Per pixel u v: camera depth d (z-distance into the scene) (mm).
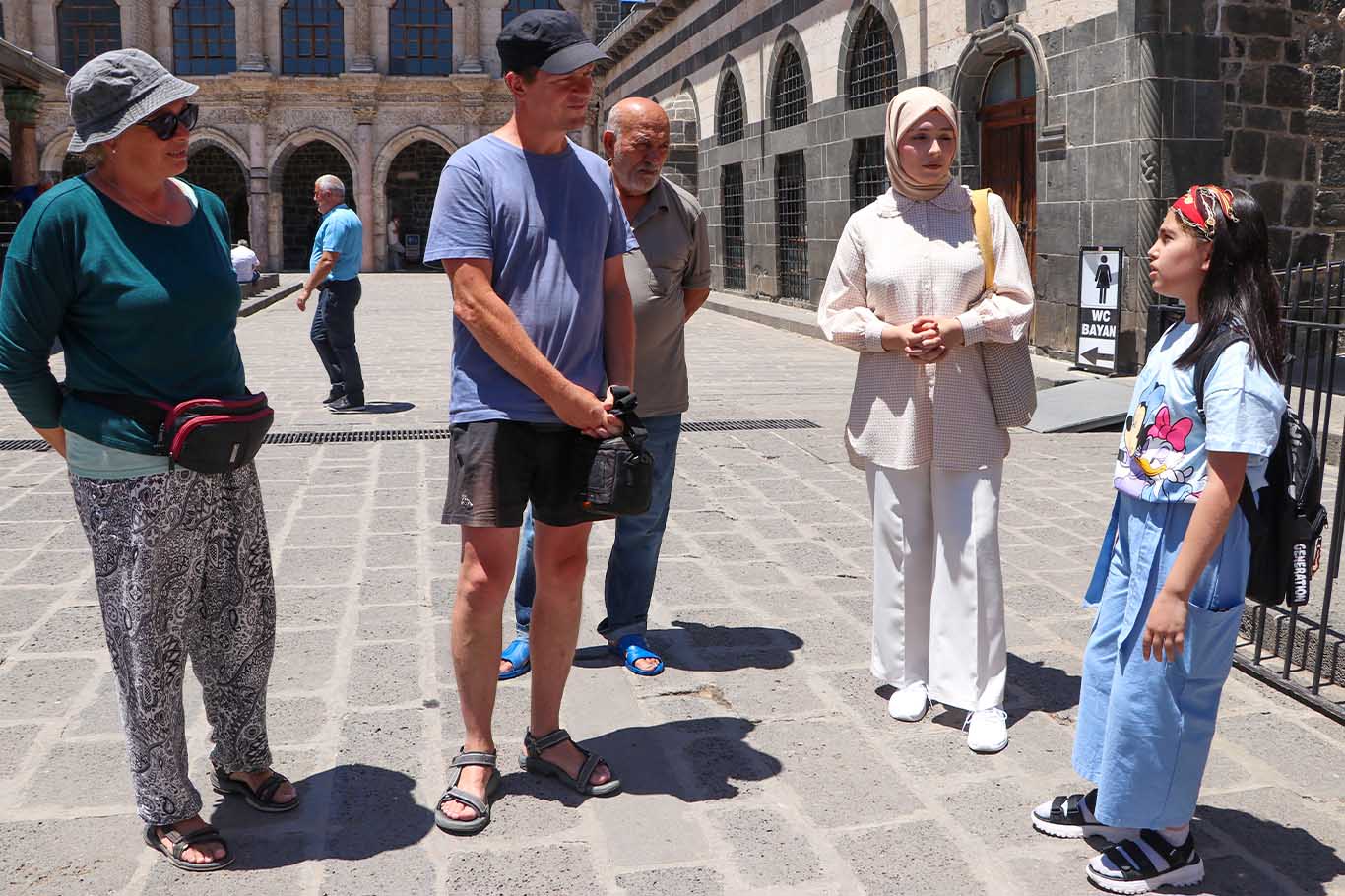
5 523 5707
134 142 2471
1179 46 10297
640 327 3775
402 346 14516
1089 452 7699
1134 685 2576
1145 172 10414
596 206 2982
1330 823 2949
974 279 3432
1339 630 3879
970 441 3414
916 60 14562
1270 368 2402
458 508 2854
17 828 2854
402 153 39188
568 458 2939
